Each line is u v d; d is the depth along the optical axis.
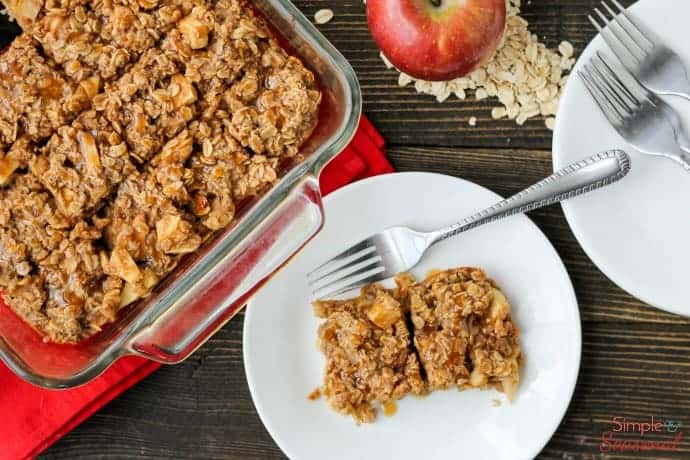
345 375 0.71
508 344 0.72
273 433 0.72
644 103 0.72
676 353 0.75
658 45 0.72
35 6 0.65
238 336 0.75
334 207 0.73
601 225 0.72
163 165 0.64
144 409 0.75
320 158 0.65
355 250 0.73
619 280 0.72
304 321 0.74
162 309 0.64
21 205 0.64
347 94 0.66
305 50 0.67
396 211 0.74
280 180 0.65
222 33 0.65
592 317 0.75
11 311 0.67
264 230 0.67
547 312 0.73
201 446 0.75
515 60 0.75
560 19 0.76
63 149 0.64
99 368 0.64
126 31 0.65
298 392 0.73
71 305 0.64
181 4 0.65
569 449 0.75
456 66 0.72
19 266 0.64
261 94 0.65
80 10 0.65
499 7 0.71
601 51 0.72
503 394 0.73
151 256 0.64
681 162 0.71
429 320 0.72
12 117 0.64
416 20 0.70
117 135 0.64
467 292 0.71
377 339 0.71
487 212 0.72
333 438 0.73
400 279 0.73
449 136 0.76
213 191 0.64
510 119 0.76
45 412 0.74
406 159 0.76
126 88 0.64
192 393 0.75
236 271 0.68
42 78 0.64
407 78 0.76
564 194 0.71
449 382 0.71
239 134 0.64
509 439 0.73
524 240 0.73
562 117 0.72
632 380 0.75
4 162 0.64
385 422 0.73
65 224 0.64
